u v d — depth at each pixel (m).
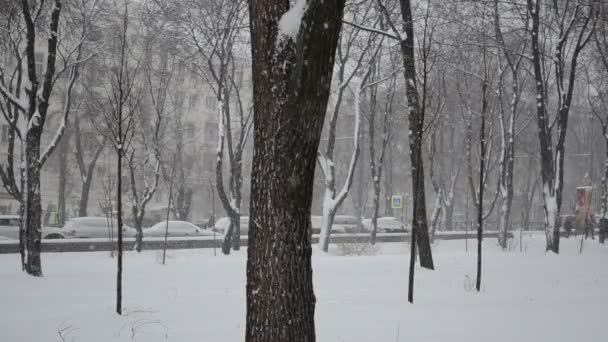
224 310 11.02
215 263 21.44
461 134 48.56
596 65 33.78
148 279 15.82
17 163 49.12
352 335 8.93
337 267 19.30
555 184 27.97
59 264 20.28
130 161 27.94
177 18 27.45
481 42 29.23
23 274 15.76
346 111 65.88
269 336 5.80
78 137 41.44
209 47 30.88
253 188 6.05
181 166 45.31
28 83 16.72
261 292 5.88
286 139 5.87
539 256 25.22
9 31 21.08
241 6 27.12
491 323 9.98
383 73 38.69
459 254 26.45
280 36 5.88
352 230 49.44
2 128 52.50
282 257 5.85
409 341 8.54
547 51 34.31
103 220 35.09
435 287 14.70
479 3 29.27
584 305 12.12
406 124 52.94
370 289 14.25
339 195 29.38
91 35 26.88
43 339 8.45
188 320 9.97
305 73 5.82
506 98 39.97
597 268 20.48
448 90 41.09
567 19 31.19
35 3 17.36
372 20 29.47
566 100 27.94
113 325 9.44
